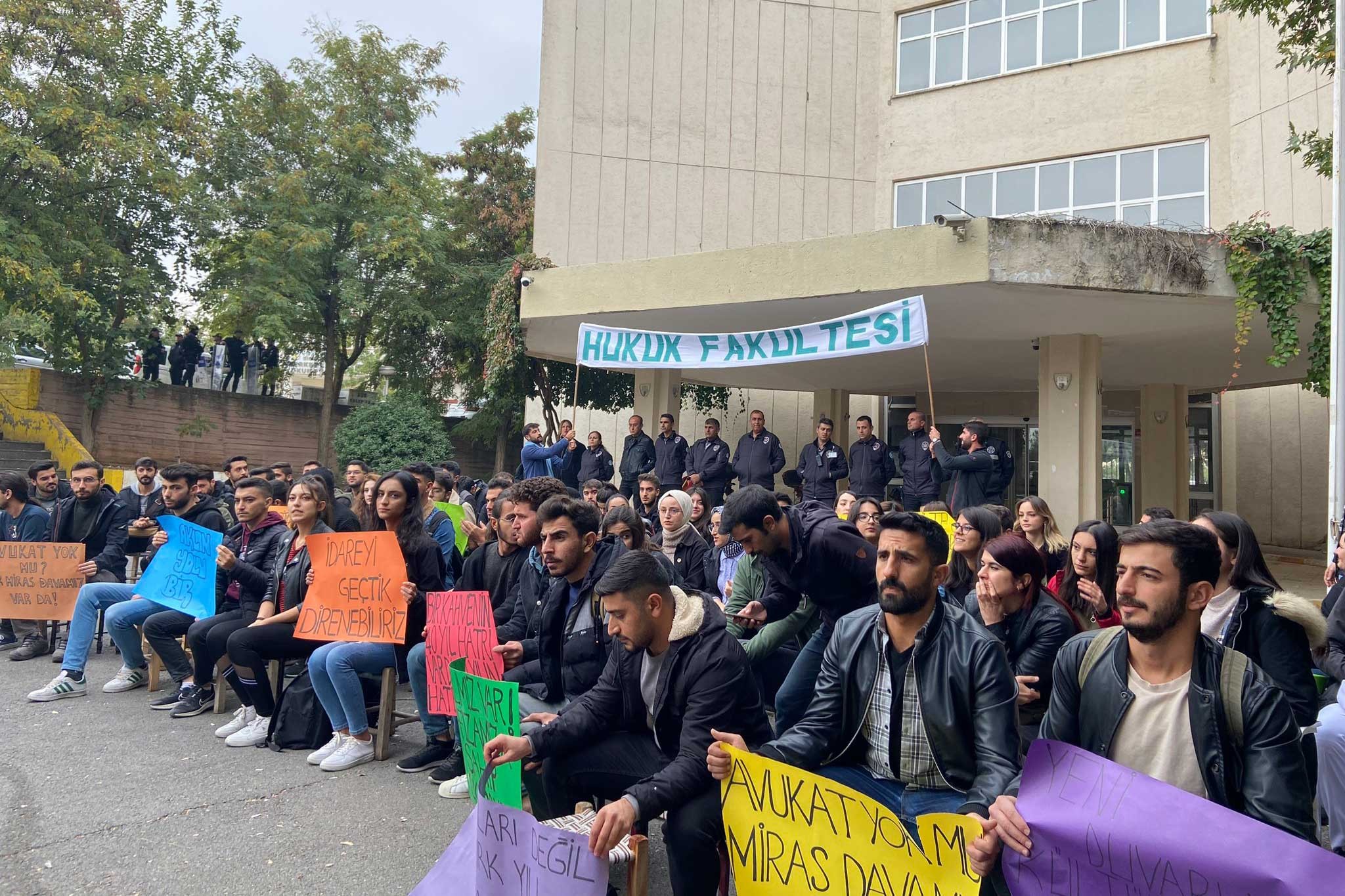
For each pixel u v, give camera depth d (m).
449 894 3.07
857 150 17.67
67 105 18.02
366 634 5.02
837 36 17.80
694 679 3.18
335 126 22.75
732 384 15.62
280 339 22.30
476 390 25.11
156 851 3.79
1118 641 2.47
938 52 17.17
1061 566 5.32
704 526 6.96
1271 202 13.77
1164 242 8.47
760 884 2.78
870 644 2.97
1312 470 14.59
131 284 19.72
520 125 24.62
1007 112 16.27
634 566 3.20
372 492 5.46
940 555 2.80
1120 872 2.24
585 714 3.45
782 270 9.32
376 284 23.39
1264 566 3.45
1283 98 13.66
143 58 20.23
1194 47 14.73
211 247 21.98
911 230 8.55
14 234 17.69
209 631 5.64
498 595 5.21
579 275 10.82
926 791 2.89
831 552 3.91
